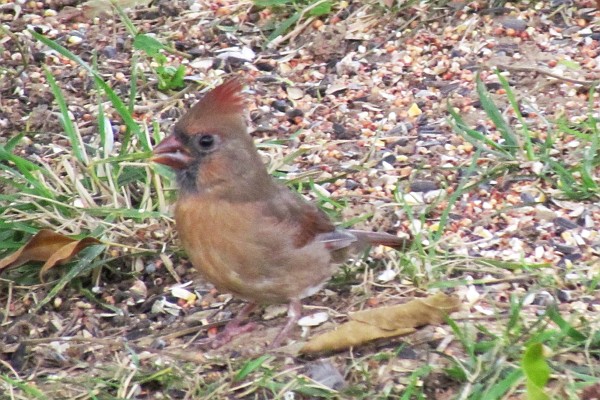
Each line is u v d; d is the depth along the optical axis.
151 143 11.66
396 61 12.85
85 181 10.91
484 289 9.43
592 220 10.26
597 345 8.52
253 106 12.23
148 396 8.45
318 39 13.13
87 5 13.85
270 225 8.80
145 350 8.97
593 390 8.05
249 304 9.35
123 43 13.30
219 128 8.73
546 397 7.70
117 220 10.39
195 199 8.81
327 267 9.26
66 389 8.50
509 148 11.15
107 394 8.48
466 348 8.49
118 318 9.43
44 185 10.59
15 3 13.96
